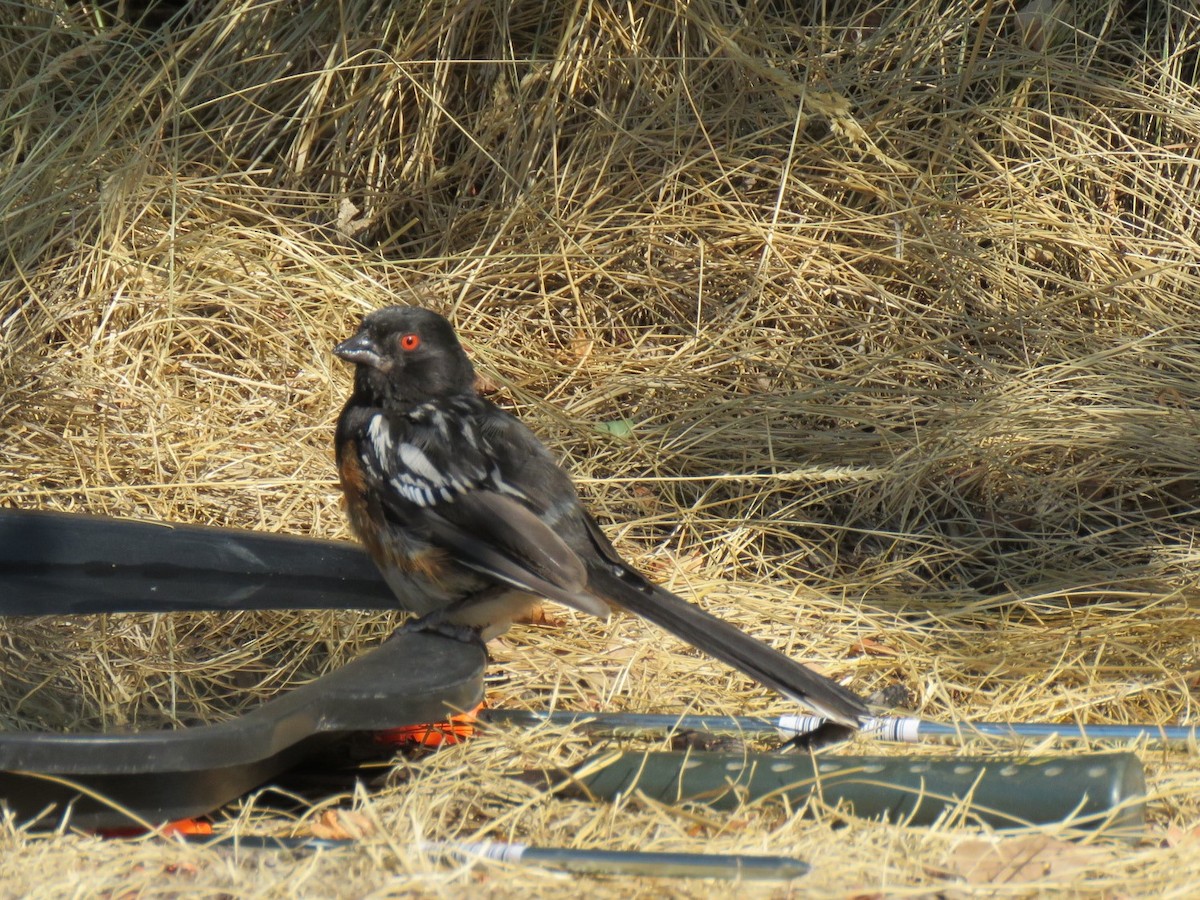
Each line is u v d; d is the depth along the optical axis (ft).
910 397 33.91
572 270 37.37
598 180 38.29
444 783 18.38
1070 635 25.80
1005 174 38.58
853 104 38.58
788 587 28.66
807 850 16.03
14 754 15.79
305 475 31.35
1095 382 33.96
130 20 42.78
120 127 38.75
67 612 24.22
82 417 32.63
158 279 35.78
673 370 35.12
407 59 39.17
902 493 31.07
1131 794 17.20
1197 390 33.53
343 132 39.60
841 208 37.78
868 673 25.23
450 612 22.36
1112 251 37.70
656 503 31.14
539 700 24.14
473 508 22.09
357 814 17.22
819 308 36.60
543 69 39.19
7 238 35.45
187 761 15.99
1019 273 37.19
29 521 25.58
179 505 30.50
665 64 39.34
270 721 16.71
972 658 25.29
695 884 14.85
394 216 39.81
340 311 35.58
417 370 23.65
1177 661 24.72
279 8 40.22
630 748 20.52
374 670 18.99
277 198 38.99
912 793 17.69
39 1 41.45
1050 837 16.15
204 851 15.60
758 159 38.83
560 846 16.80
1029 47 40.37
